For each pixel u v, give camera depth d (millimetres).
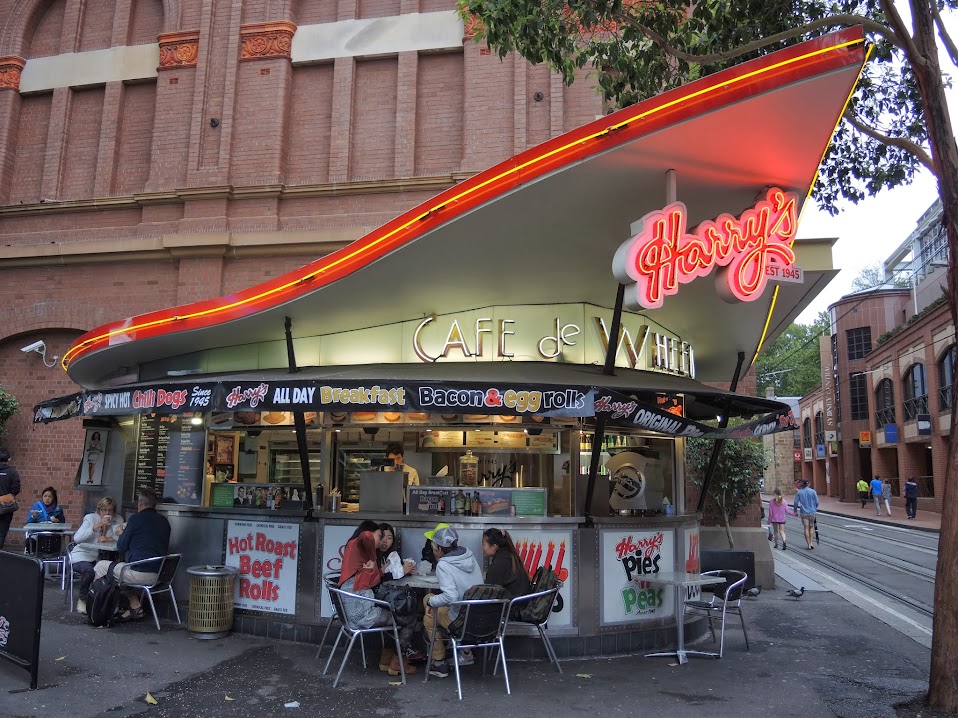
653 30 8672
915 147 7453
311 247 12711
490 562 6797
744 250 6074
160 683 6055
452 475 9258
